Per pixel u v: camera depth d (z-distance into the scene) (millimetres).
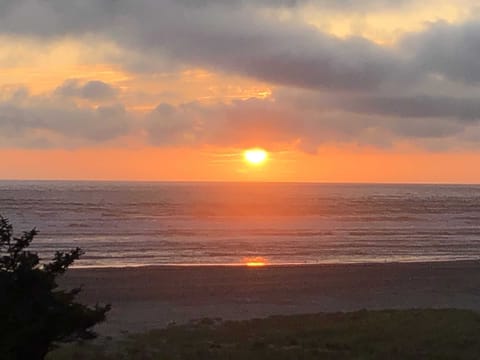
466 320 20719
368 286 31422
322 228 70938
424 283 32750
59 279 31062
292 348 16906
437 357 15938
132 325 21719
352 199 145250
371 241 57781
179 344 17438
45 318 9867
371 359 15688
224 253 46844
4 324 9688
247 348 16859
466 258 46906
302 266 37750
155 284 30547
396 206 120562
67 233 59531
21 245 10352
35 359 10109
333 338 18125
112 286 29797
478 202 142625
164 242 53438
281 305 26297
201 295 28125
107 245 50312
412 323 20094
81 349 16531
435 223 82000
